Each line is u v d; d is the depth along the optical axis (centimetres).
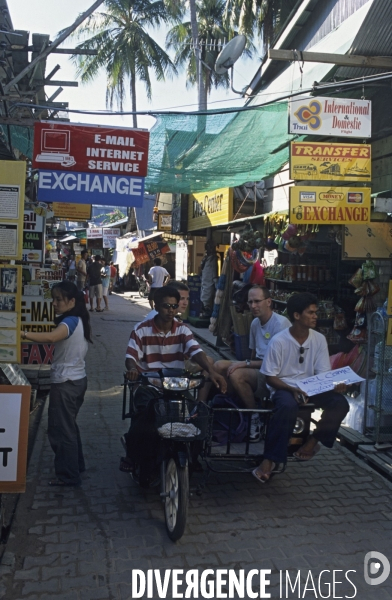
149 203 2647
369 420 561
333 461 521
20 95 732
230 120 676
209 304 1362
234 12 2197
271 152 834
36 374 688
